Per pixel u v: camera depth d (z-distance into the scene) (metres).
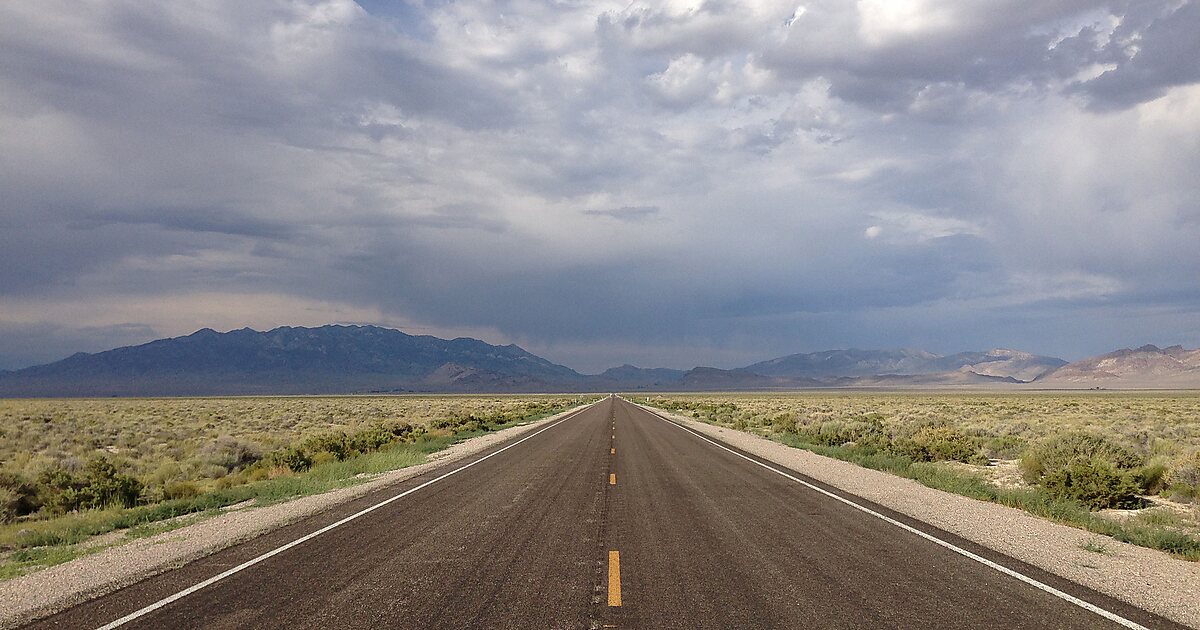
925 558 9.44
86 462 24.58
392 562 9.30
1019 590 7.88
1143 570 8.85
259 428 48.81
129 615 7.12
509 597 7.65
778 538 10.77
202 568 9.09
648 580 8.35
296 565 9.19
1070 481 15.71
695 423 50.69
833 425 41.38
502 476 19.22
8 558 10.49
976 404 79.62
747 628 6.62
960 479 17.30
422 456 26.28
